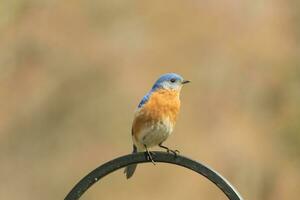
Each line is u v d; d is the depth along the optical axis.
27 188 18.84
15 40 20.17
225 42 20.84
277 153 18.09
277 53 20.69
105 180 16.88
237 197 6.39
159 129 8.54
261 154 18.08
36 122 19.81
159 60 20.53
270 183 17.73
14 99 20.02
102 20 21.03
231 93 19.84
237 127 18.77
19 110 19.92
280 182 17.73
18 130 19.73
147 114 8.51
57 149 19.28
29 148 19.44
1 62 20.14
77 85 20.08
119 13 21.09
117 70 20.19
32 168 19.17
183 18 21.09
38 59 20.42
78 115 19.52
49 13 20.67
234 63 20.44
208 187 17.14
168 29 21.05
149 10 21.14
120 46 20.70
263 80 20.09
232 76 20.12
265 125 19.00
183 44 20.83
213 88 19.89
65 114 19.66
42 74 20.33
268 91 19.92
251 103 19.66
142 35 20.86
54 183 18.81
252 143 18.30
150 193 17.00
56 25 20.73
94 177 6.71
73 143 19.14
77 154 18.94
